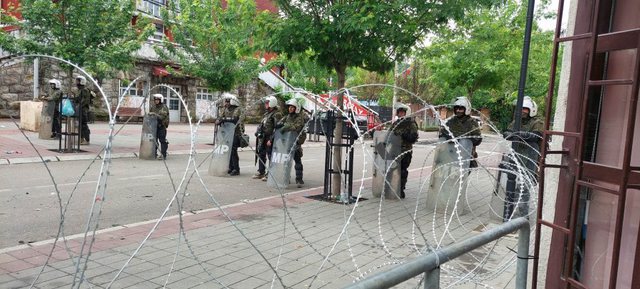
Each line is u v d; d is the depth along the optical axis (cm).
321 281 482
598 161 283
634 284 253
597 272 284
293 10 845
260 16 888
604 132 281
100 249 557
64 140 1559
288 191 1000
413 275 195
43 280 455
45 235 612
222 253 560
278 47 845
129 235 620
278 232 661
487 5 817
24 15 1354
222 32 1939
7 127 2048
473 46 1543
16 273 470
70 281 456
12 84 2408
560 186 305
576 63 292
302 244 605
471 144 791
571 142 296
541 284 356
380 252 582
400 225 732
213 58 2006
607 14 272
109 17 1443
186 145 1827
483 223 766
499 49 1656
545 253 354
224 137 1175
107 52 1434
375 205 874
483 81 1723
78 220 693
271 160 1028
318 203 872
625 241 267
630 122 232
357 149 1809
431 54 953
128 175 1112
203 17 1964
